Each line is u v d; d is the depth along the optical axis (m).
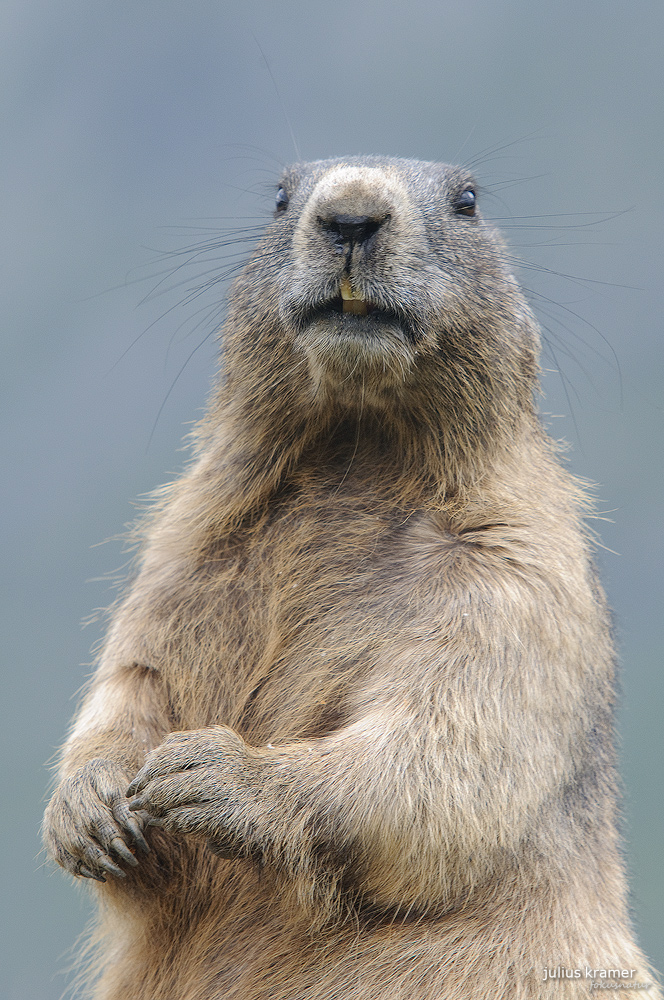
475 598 7.24
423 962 7.06
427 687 7.01
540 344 9.40
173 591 8.16
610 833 8.02
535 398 9.09
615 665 8.77
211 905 7.59
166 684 8.01
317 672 7.55
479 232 8.90
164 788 6.81
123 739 7.81
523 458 8.50
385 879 6.94
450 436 8.17
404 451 8.34
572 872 7.45
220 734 6.99
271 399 8.45
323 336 7.73
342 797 6.80
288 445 8.48
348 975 7.09
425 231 8.27
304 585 7.92
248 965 7.31
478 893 7.21
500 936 7.15
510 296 8.80
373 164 9.30
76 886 8.37
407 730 6.91
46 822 7.54
